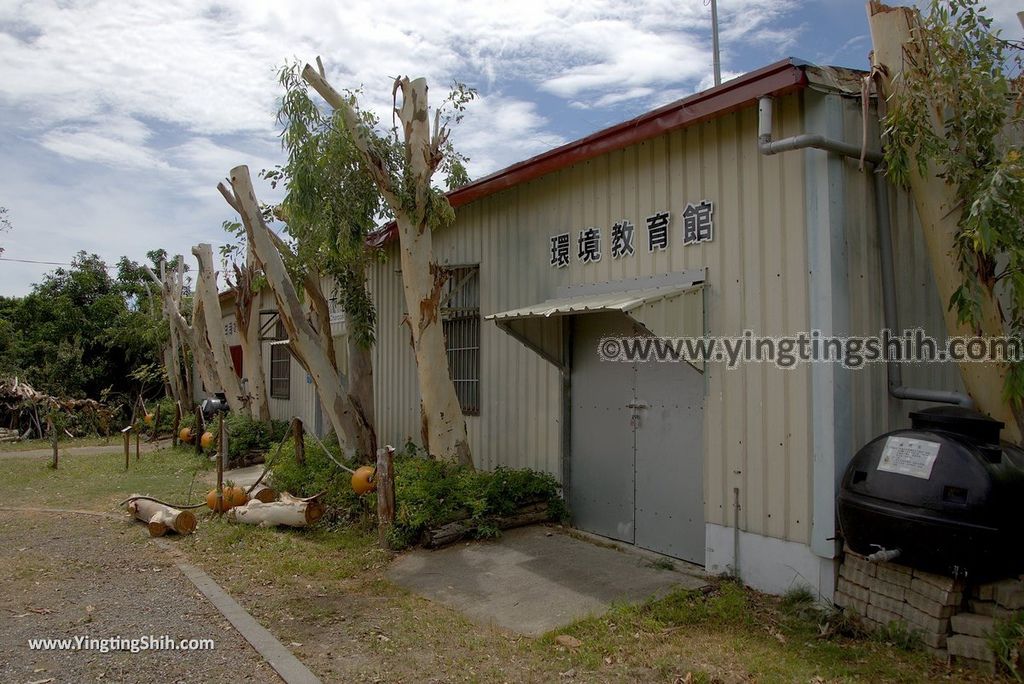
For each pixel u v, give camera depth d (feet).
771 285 15.88
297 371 47.39
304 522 22.44
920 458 12.53
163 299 63.10
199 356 52.75
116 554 20.38
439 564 18.66
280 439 41.29
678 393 18.49
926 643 12.48
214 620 15.06
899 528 12.34
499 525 21.07
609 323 20.71
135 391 74.02
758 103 15.49
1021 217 12.37
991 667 11.55
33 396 55.77
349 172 23.73
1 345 65.16
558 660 12.72
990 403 14.01
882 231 15.39
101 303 74.13
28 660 12.95
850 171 15.16
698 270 17.66
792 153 15.48
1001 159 13.37
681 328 16.92
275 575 18.12
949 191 13.97
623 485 20.24
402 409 32.01
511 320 21.04
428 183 22.58
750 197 16.39
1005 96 14.11
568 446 22.22
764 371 15.99
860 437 14.90
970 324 14.02
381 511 20.34
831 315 14.57
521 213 24.36
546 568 18.03
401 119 22.62
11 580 17.94
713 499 17.11
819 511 14.66
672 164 18.52
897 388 15.37
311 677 12.00
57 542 21.83
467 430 26.99
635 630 14.01
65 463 40.63
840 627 13.75
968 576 11.98
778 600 15.35
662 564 17.92
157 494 29.99
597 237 21.02
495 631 14.23
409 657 12.89
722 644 13.29
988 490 11.59
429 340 22.85
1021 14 14.48
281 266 27.91
